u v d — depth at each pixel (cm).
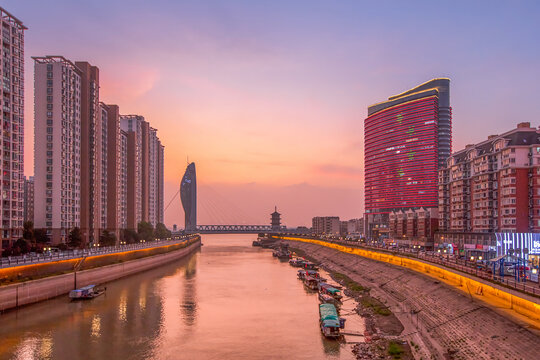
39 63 15662
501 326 5594
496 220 13775
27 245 12138
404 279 10606
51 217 15275
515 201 12719
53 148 15425
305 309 9506
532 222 12438
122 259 15788
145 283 13312
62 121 15612
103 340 7081
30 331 7500
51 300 10106
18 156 12606
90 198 17475
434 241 17638
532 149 12625
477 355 5441
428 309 7881
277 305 9925
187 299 10594
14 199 12350
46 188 15325
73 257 12044
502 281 6850
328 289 10869
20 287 9156
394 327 7575
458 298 7288
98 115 18338
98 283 12750
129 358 6247
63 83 15712
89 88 17562
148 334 7450
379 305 9369
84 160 17050
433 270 10012
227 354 6456
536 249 9675
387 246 17325
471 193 15250
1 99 11906
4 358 6178
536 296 5509
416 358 5941
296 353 6475
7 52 12219
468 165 15588
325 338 7200
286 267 18175
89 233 17250
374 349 6462
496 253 11225
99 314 8838
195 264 19650
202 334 7488
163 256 19788
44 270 10581
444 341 6291
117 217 19862
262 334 7494
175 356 6356
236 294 11338
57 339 7088
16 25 12706
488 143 14762
